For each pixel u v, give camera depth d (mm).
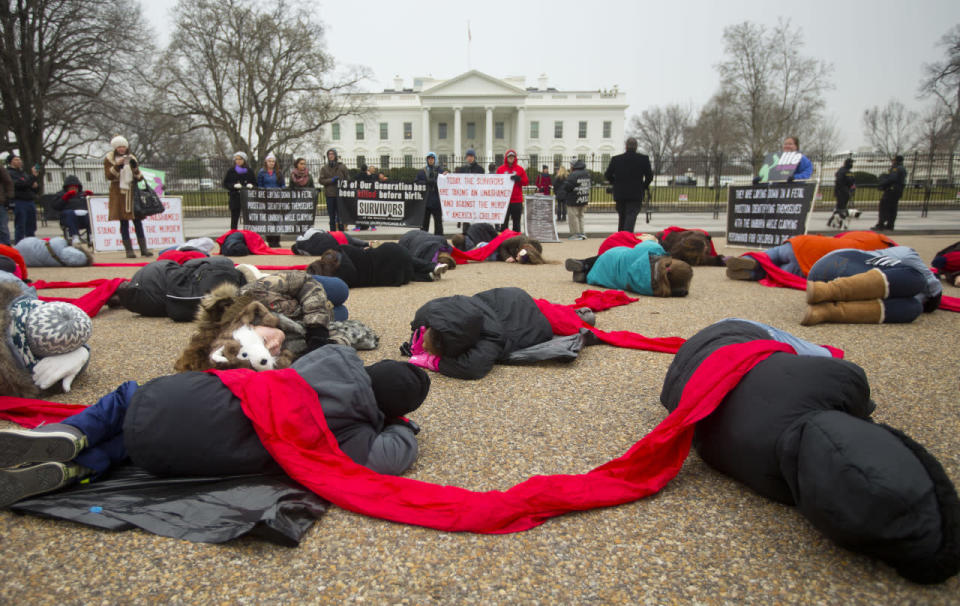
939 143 42438
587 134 68000
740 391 2436
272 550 2076
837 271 5582
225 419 2355
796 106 48812
